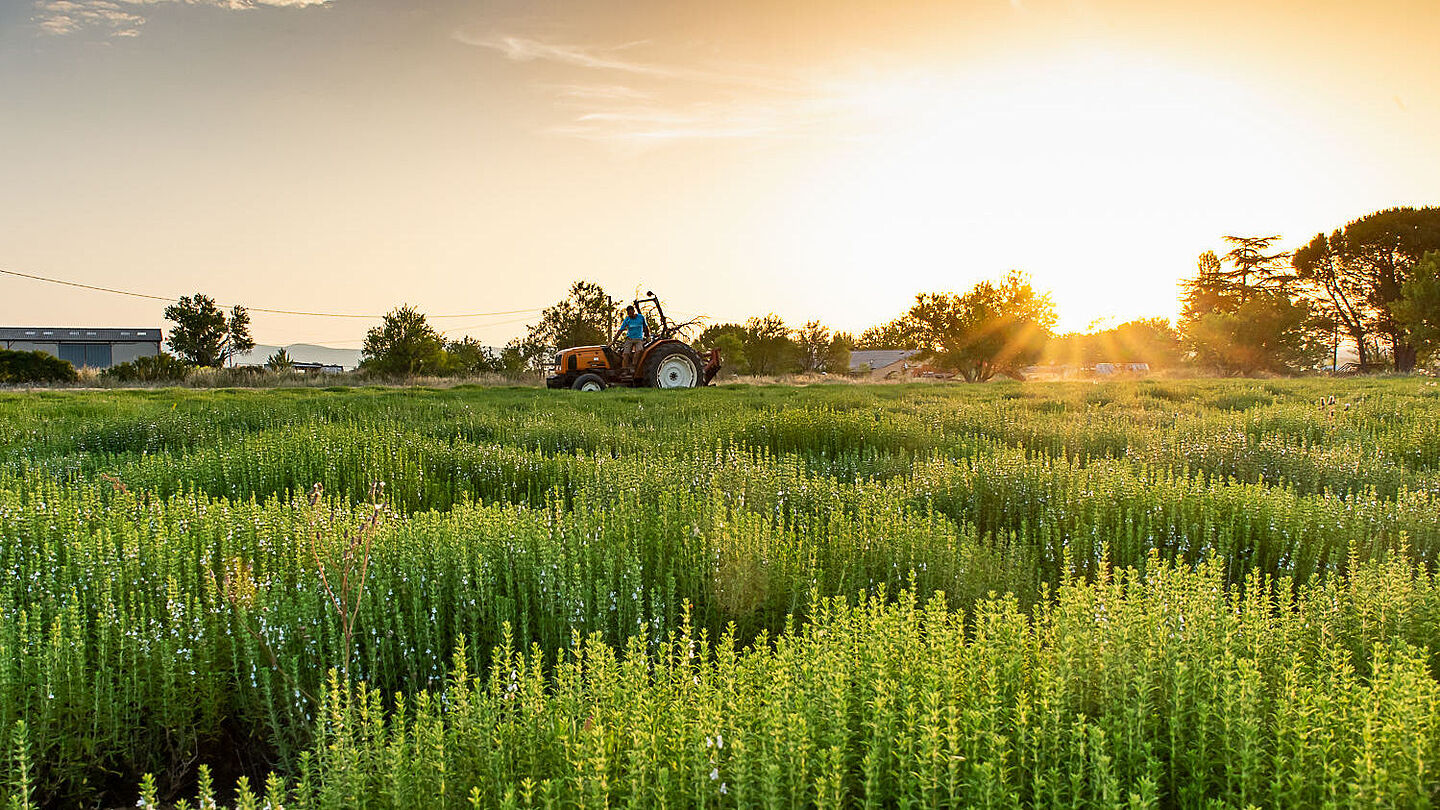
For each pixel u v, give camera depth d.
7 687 3.67
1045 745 2.85
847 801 2.86
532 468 9.51
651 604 5.03
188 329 56.62
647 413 16.20
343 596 4.16
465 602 4.98
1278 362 48.81
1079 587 4.15
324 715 3.35
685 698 3.12
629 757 2.76
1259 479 8.38
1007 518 7.39
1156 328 74.19
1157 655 3.35
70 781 3.79
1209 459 9.48
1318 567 5.96
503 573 5.30
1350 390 22.08
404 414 15.70
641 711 2.94
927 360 56.62
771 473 8.31
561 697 3.18
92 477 9.01
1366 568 4.83
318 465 9.55
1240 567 6.17
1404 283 52.41
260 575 5.24
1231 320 48.22
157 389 27.91
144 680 4.10
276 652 4.32
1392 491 8.07
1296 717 2.86
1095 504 6.86
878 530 5.92
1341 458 8.96
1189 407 17.08
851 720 3.08
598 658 3.48
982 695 3.15
